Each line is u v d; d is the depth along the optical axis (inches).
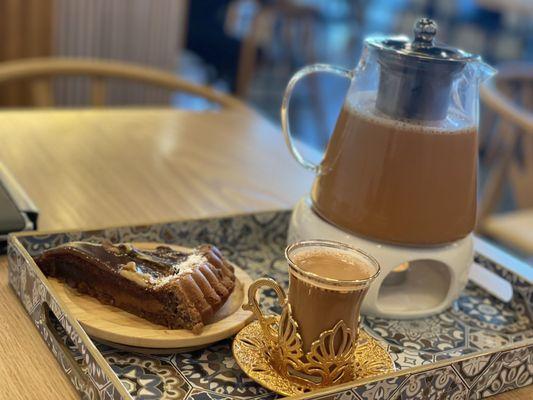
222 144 59.8
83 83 113.3
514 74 89.8
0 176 42.5
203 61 167.6
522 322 37.7
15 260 34.4
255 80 171.5
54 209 43.6
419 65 32.6
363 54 36.0
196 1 162.9
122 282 32.0
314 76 150.0
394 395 28.1
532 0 138.6
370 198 34.5
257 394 29.3
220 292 32.6
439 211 34.4
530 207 84.6
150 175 51.1
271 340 30.1
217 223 41.6
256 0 153.3
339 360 28.9
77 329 28.1
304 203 39.0
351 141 35.1
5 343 30.9
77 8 109.6
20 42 104.9
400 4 167.6
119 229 38.4
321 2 169.2
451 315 37.7
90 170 50.5
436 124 33.9
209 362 31.1
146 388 28.9
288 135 37.4
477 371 30.2
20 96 107.2
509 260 44.5
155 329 31.2
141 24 116.2
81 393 28.1
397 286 38.6
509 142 83.0
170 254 34.9
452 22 159.3
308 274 27.7
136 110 65.3
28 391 28.1
